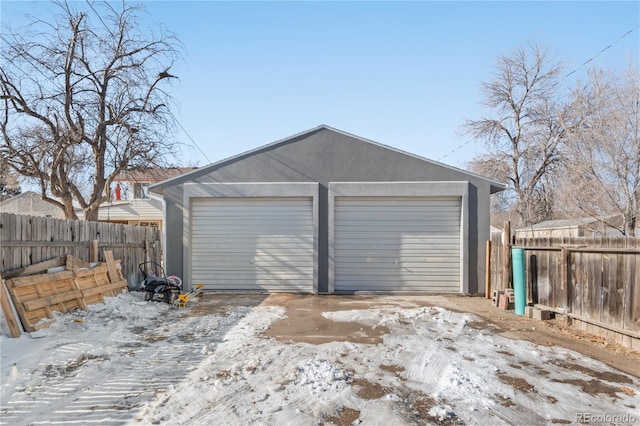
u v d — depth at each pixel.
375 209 10.03
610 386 3.90
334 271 9.94
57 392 3.68
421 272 9.90
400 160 9.95
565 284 6.45
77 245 7.44
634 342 5.03
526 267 7.61
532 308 7.05
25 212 24.27
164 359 4.64
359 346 5.19
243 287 10.07
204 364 4.47
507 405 3.48
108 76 13.46
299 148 10.07
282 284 10.03
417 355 4.82
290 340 5.49
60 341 5.23
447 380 4.01
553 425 3.14
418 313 7.30
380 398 3.59
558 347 5.18
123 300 7.96
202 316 7.12
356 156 10.00
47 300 6.05
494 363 4.54
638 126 12.03
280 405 3.44
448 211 9.96
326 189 10.00
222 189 10.05
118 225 9.12
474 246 9.77
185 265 9.97
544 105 23.27
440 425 3.13
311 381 3.96
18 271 5.78
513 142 25.39
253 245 10.12
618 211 12.53
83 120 13.04
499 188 10.20
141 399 3.54
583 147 13.38
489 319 6.91
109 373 4.18
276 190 10.02
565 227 17.56
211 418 3.20
